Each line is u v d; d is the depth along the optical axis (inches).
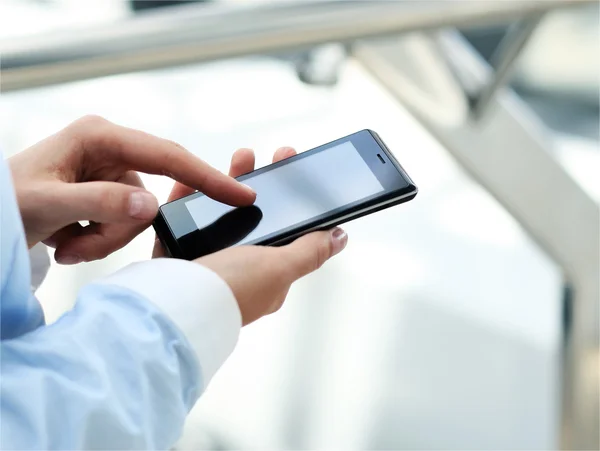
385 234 86.1
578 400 46.8
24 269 18.0
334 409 78.4
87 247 23.3
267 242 22.1
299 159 24.5
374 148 24.1
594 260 43.8
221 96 80.0
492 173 40.8
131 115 75.5
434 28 30.5
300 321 82.2
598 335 45.3
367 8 28.8
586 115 85.9
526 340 81.5
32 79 25.4
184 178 22.1
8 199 17.2
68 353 16.4
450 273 84.4
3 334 19.3
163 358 17.1
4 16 68.3
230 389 78.2
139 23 26.4
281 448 75.6
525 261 84.7
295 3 28.1
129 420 16.4
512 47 35.8
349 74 45.3
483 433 78.0
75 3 68.2
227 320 18.3
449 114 39.1
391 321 82.2
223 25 27.0
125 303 17.7
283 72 83.0
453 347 81.8
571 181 42.3
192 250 22.6
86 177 22.5
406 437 77.5
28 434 15.7
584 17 77.0
